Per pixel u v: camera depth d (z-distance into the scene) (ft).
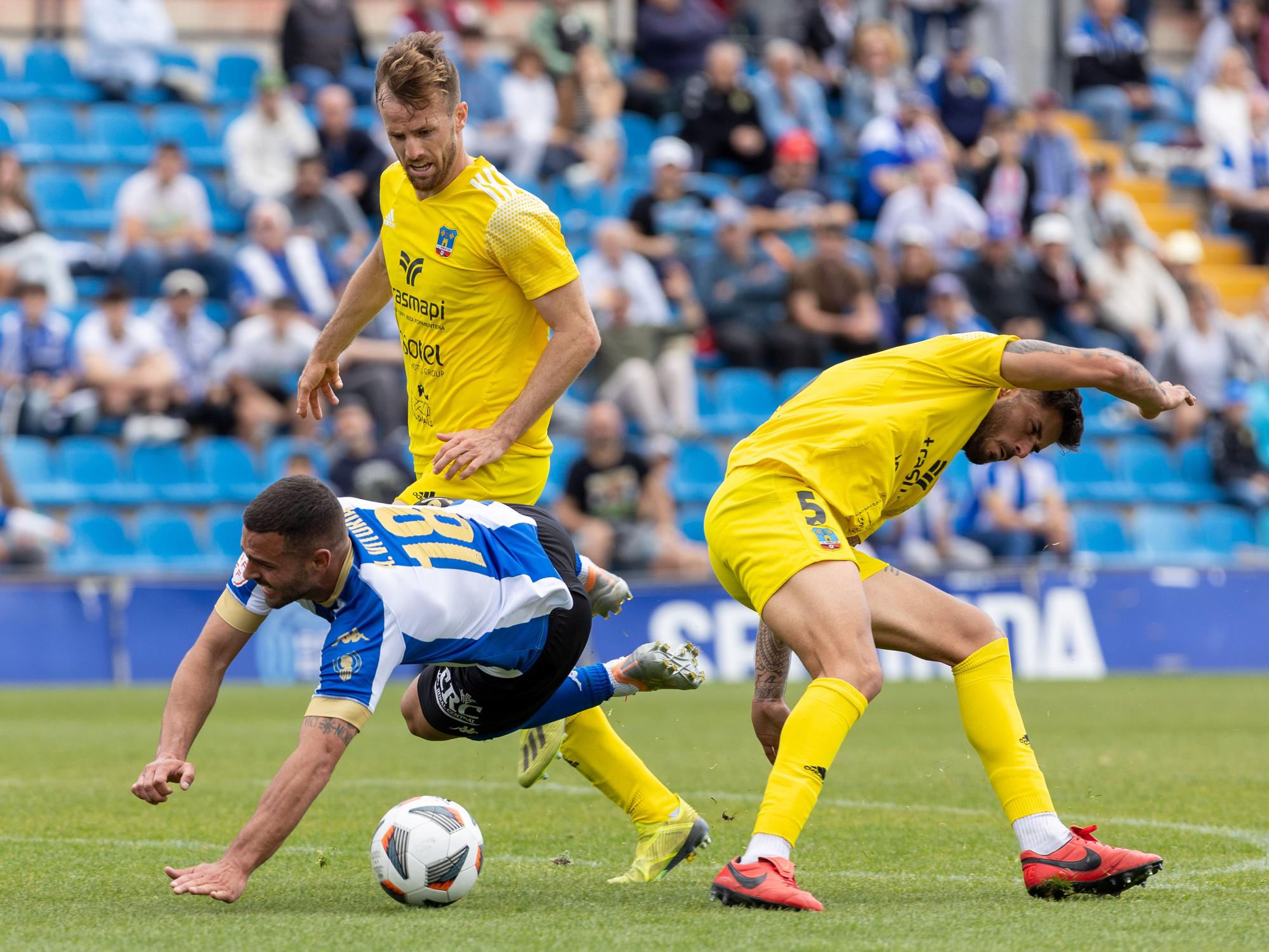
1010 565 172.65
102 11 213.25
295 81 210.79
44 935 43.50
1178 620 174.70
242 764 91.61
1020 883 53.98
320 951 41.09
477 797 78.33
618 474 161.58
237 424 168.66
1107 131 257.34
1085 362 51.72
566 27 219.61
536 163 207.10
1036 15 270.05
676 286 191.93
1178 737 109.60
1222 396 207.10
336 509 47.39
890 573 53.88
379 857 48.83
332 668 47.83
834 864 58.08
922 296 196.54
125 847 61.31
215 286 184.14
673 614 161.48
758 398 190.49
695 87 217.97
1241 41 269.44
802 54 241.14
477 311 56.95
